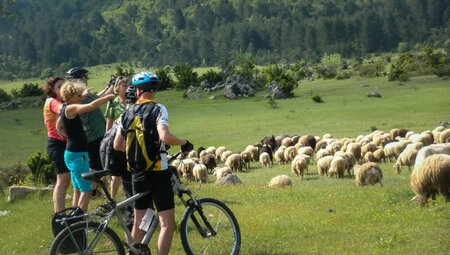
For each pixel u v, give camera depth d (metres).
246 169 37.00
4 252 9.88
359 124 59.31
